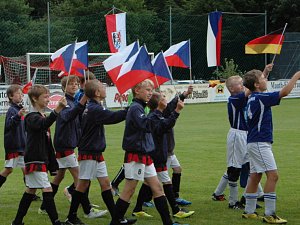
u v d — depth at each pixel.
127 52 9.18
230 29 45.75
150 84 8.09
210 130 22.34
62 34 40.38
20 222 8.37
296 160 14.88
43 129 8.01
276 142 18.50
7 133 10.02
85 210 9.23
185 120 26.69
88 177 8.58
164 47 43.34
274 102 8.55
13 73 34.56
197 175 12.87
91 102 8.48
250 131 8.80
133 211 9.32
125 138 8.10
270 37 10.35
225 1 51.44
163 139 8.98
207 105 36.22
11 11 47.81
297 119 26.47
